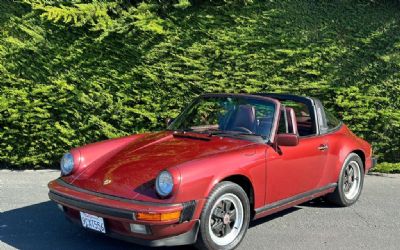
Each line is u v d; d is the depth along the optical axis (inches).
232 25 360.2
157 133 218.2
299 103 238.4
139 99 334.0
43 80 326.3
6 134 314.5
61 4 336.5
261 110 207.8
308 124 233.0
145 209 154.4
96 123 322.7
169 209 154.8
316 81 352.8
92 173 184.2
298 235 203.8
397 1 407.5
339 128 251.1
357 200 261.4
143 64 337.4
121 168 178.5
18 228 204.1
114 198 163.9
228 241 177.3
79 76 329.7
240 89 343.6
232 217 179.0
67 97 322.7
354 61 363.3
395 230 214.1
